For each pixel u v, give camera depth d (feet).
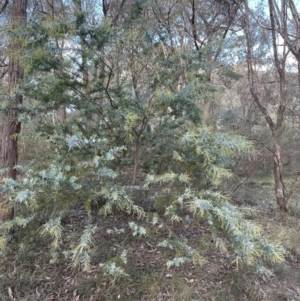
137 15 8.95
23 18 8.34
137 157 9.27
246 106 22.63
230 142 6.74
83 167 7.55
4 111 8.90
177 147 8.66
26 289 7.84
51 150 9.03
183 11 16.97
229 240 7.41
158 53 9.25
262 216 14.79
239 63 21.30
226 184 16.46
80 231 9.50
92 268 8.53
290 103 20.07
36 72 8.01
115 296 7.57
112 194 7.29
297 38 16.25
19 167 8.35
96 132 9.09
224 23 18.94
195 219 8.85
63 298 7.58
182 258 7.48
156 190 8.97
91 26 7.52
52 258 8.65
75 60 8.02
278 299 8.19
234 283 8.34
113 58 8.41
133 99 8.63
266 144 17.01
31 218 7.45
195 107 8.57
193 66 9.14
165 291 7.90
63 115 9.87
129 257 8.89
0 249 8.12
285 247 11.18
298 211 16.51
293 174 22.04
